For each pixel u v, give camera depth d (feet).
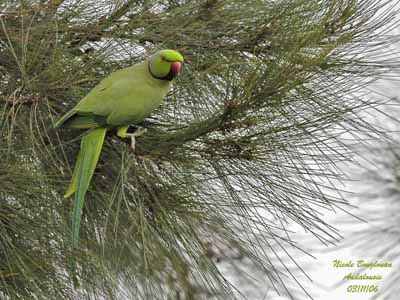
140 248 17.83
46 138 17.79
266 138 16.49
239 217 17.92
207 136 16.71
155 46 19.17
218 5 18.74
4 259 17.28
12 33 18.07
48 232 17.08
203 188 18.10
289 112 17.06
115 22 18.86
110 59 18.92
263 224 18.06
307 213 17.92
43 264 17.31
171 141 16.62
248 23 18.71
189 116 18.30
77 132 18.07
